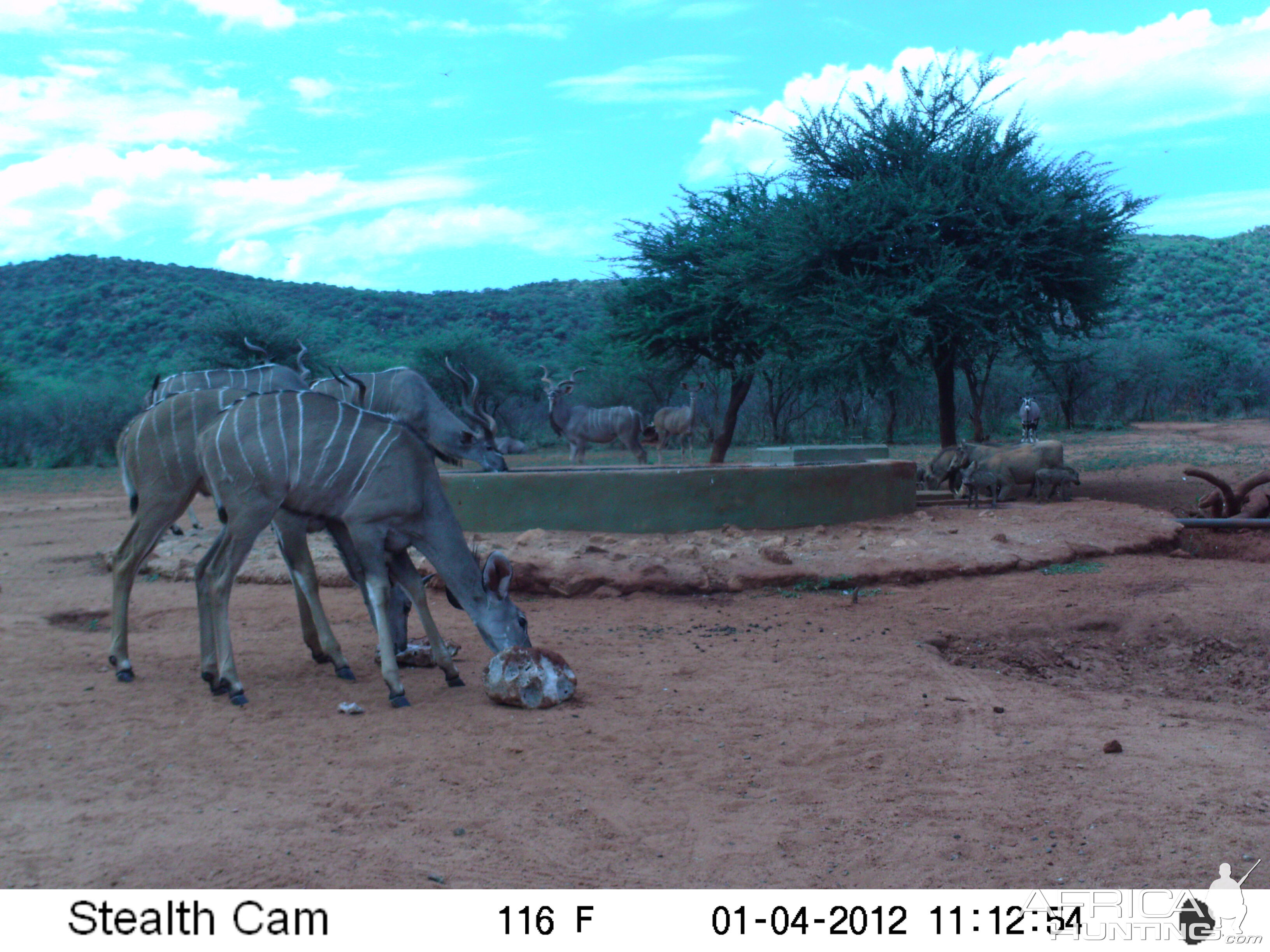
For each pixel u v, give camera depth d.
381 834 4.64
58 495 24.20
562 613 9.73
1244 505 14.97
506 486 12.23
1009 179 17.94
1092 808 4.94
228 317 38.25
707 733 6.18
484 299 80.25
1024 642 8.62
